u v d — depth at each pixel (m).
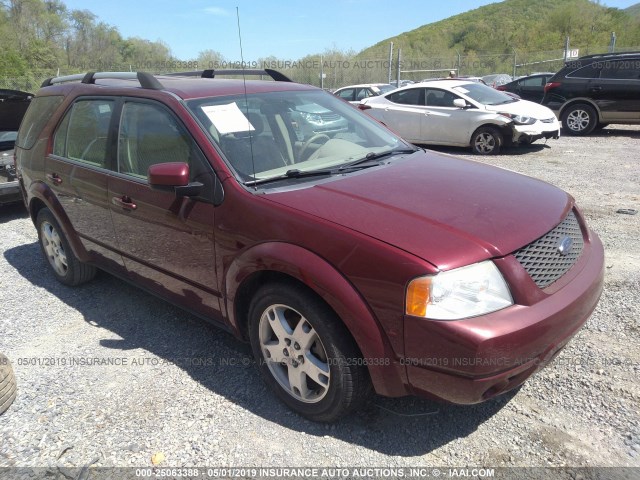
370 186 2.85
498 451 2.49
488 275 2.27
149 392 3.06
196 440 2.66
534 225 2.53
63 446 2.65
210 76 4.43
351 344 2.46
